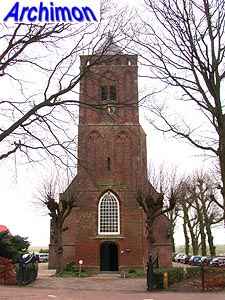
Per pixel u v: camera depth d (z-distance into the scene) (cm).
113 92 3506
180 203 5531
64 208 3900
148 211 3594
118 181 4272
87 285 2848
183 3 1112
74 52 1138
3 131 1102
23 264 2717
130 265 4066
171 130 1243
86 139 4316
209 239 5516
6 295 2006
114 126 4378
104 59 1152
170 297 2034
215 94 1152
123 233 4147
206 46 1138
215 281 2342
